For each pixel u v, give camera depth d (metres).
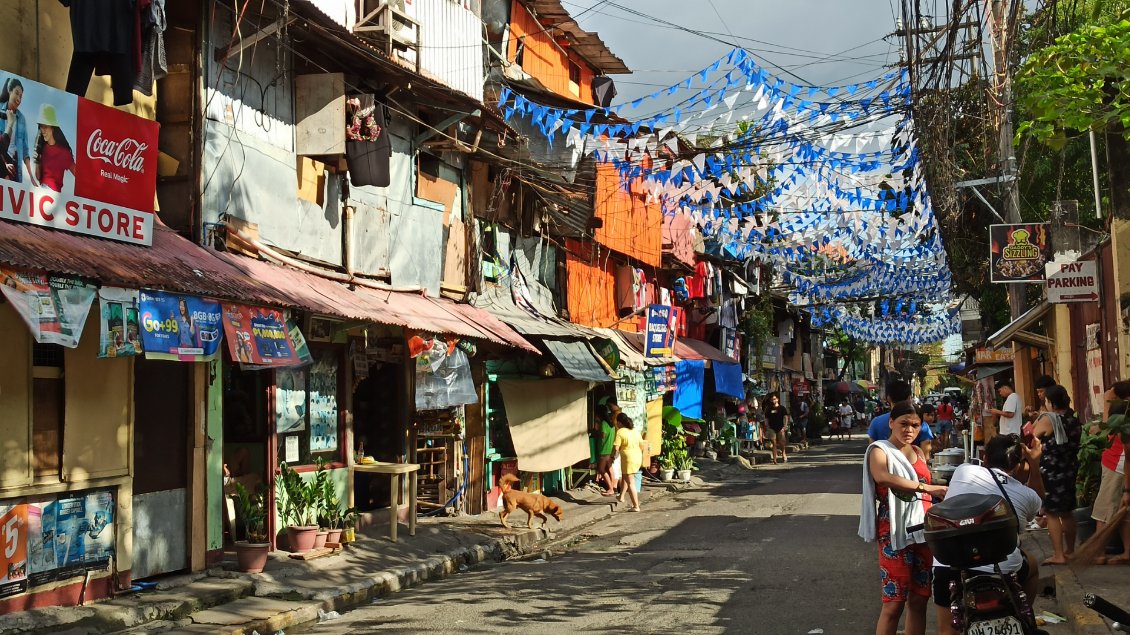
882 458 6.50
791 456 36.97
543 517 15.66
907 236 17.88
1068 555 10.27
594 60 24.16
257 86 11.74
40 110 8.16
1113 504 9.84
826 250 22.39
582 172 18.83
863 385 83.44
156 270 8.73
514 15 20.02
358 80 13.65
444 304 16.03
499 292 19.16
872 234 15.47
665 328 24.98
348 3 13.64
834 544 12.91
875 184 15.02
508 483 15.48
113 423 9.32
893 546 6.41
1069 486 10.18
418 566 11.98
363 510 14.49
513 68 19.48
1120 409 9.98
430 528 14.62
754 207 17.59
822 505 17.88
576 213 20.58
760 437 39.41
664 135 14.70
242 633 8.59
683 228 28.94
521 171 18.66
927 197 15.01
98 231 8.75
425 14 15.30
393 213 14.88
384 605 10.15
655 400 24.67
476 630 8.47
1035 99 8.05
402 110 14.57
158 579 9.88
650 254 27.50
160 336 8.41
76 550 8.87
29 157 8.05
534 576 11.55
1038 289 24.47
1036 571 6.61
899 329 40.50
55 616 8.20
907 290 32.09
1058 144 8.41
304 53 12.81
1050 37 11.13
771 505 18.36
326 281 12.49
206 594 9.49
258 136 11.73
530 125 17.73
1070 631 7.69
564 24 21.80
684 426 29.45
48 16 9.10
